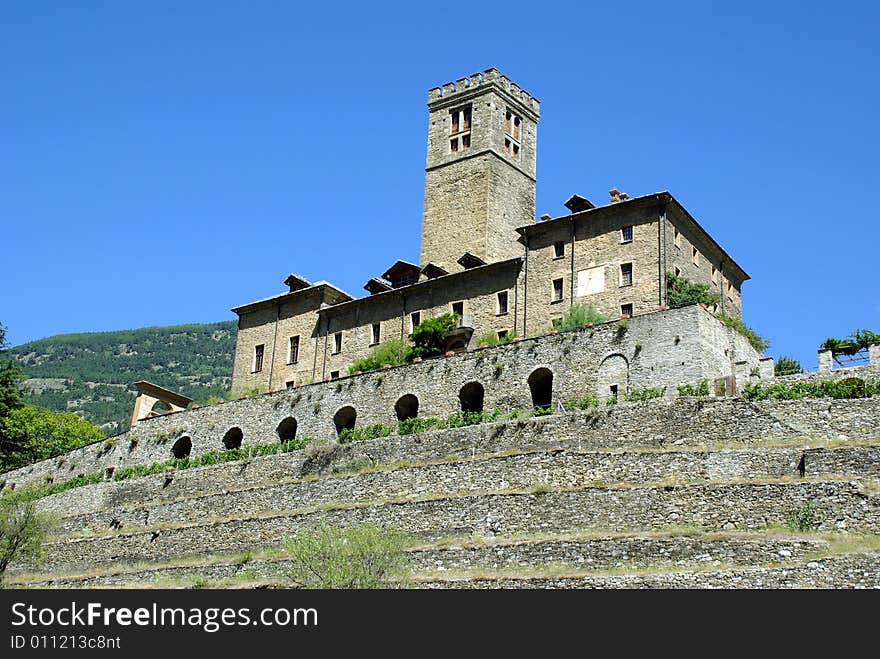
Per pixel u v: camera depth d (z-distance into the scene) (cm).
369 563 3975
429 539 4644
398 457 5547
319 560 4016
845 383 4784
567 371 5625
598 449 4794
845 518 3853
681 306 5369
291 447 6238
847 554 3453
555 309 6788
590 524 4334
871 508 3816
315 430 6462
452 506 4697
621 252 6625
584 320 6297
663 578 3638
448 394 6009
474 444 5328
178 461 6612
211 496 5800
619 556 3922
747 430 4619
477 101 8512
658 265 6450
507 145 8500
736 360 5425
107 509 6197
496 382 5853
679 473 4444
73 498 6862
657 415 4881
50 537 6028
